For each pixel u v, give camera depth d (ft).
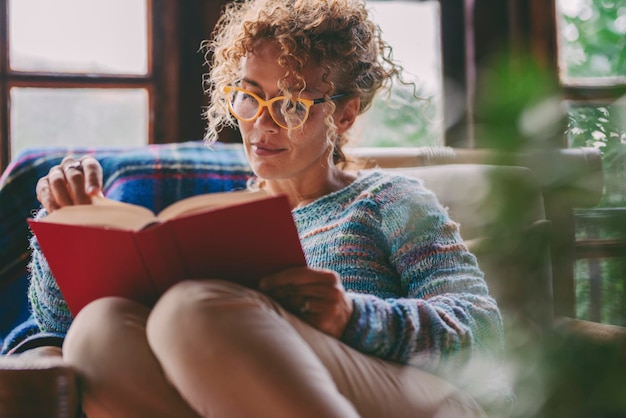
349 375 2.86
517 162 1.39
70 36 6.22
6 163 6.06
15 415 2.59
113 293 3.12
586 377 1.40
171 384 2.72
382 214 3.85
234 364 2.44
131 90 6.34
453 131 6.68
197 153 5.00
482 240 1.54
